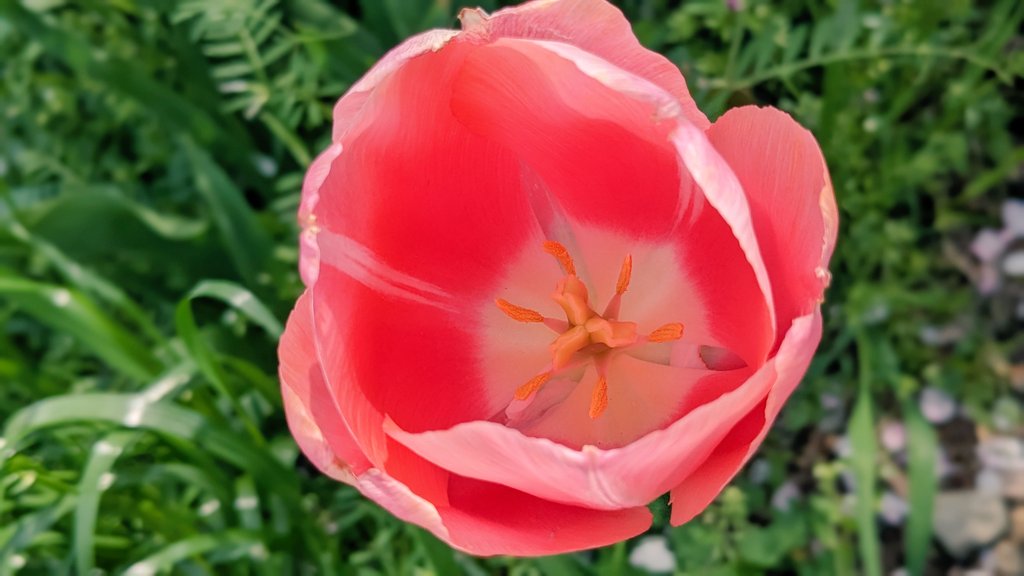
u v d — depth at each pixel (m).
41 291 0.25
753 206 0.17
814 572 0.25
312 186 0.15
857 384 0.27
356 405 0.16
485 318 0.20
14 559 0.24
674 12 0.28
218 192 0.27
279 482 0.25
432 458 0.16
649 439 0.14
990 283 0.28
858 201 0.27
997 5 0.27
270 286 0.28
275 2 0.27
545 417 0.19
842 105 0.27
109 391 0.29
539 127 0.18
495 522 0.17
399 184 0.18
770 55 0.26
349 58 0.28
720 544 0.25
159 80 0.31
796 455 0.27
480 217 0.19
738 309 0.18
